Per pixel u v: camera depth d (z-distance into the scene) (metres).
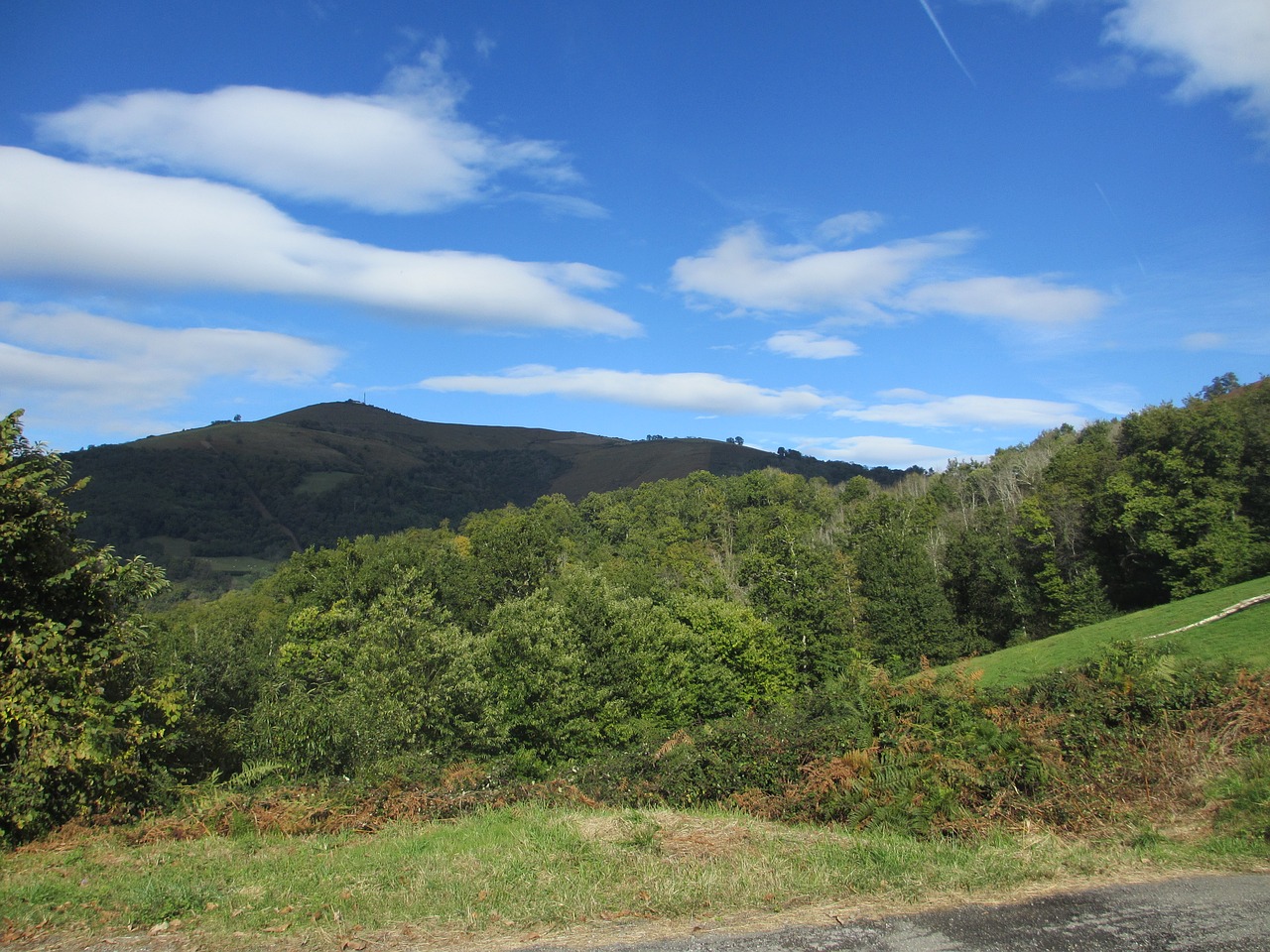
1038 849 6.80
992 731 10.09
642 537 87.50
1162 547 49.22
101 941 5.03
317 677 34.25
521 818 9.21
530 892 5.79
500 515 108.44
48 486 11.59
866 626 52.44
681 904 5.41
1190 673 11.13
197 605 77.19
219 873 6.80
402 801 10.18
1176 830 7.85
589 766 12.29
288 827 9.09
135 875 6.86
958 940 4.75
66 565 11.48
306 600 51.53
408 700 22.64
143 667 13.51
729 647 38.88
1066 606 53.91
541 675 26.91
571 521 103.06
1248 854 6.61
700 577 63.84
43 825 9.16
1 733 9.38
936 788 8.90
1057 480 60.84
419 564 54.78
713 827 8.20
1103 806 8.58
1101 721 10.41
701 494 103.81
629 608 34.34
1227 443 48.72
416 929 5.09
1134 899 5.46
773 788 10.52
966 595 60.69
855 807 9.12
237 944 4.91
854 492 98.44
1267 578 37.44
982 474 84.31
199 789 11.42
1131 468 53.50
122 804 10.05
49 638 10.39
